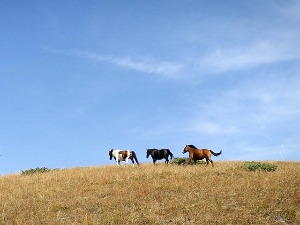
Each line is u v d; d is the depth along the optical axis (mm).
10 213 15727
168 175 22234
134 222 13664
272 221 13086
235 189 17312
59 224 13891
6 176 27969
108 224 13609
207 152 26344
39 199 18125
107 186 20234
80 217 14852
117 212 14812
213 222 13180
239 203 15227
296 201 14977
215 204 15172
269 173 21453
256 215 13680
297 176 19516
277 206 14414
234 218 13352
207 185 18516
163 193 17672
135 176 22203
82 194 18672
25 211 15812
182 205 15234
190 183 19188
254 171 23109
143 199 16812
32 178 24531
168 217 14125
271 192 16297
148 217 13930
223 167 25000
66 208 16406
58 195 18625
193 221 13438
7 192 20250
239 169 23766
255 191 16625
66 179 23047
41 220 14500
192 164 28875
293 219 13234
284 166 26656
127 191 18469
